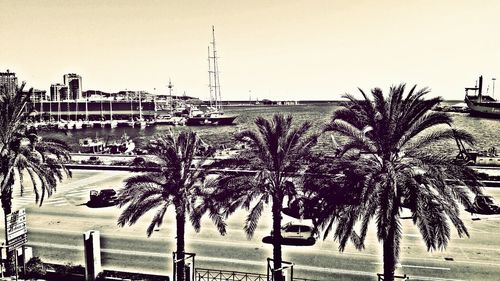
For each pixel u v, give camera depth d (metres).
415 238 31.88
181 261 23.59
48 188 28.61
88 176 58.50
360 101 20.91
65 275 25.33
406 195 18.72
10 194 27.78
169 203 24.34
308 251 29.62
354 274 25.80
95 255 24.70
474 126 155.62
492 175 49.69
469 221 35.56
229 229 35.28
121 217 23.81
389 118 20.22
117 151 86.94
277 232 23.31
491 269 26.28
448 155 19.92
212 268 27.09
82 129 182.62
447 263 27.22
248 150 24.06
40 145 28.41
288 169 22.81
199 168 24.75
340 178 20.27
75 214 40.50
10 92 28.45
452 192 19.27
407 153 20.20
